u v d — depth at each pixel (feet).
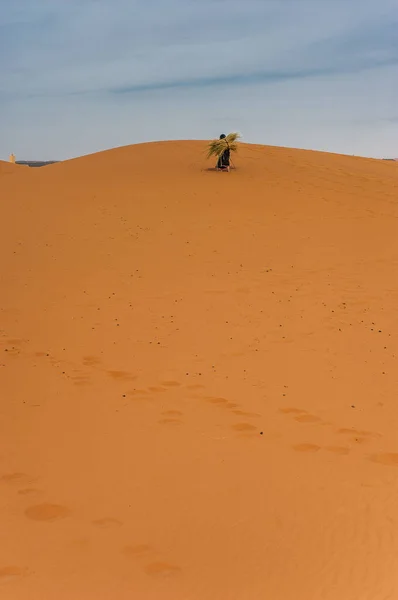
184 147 109.60
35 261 50.01
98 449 20.65
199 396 26.05
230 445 21.26
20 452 20.24
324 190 78.59
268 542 15.30
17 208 67.97
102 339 33.68
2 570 13.92
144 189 77.00
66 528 15.74
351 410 24.79
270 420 23.66
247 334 34.60
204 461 19.92
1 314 37.91
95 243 55.21
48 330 35.12
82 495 17.48
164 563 14.35
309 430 22.79
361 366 29.96
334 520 16.40
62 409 24.25
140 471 19.08
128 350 31.99
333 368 29.68
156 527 15.87
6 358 30.50
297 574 14.08
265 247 54.49
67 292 42.42
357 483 18.58
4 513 16.40
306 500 17.46
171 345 32.78
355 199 74.43
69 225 61.21
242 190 76.89
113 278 45.60
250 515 16.57
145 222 62.34
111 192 75.46
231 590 13.47
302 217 65.41
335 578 13.96
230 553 14.82
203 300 40.75
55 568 14.06
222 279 45.52
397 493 17.94
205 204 69.82
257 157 101.04
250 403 25.40
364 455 20.70
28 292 42.39
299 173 89.10
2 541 15.10
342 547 15.16
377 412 24.62
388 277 46.14
